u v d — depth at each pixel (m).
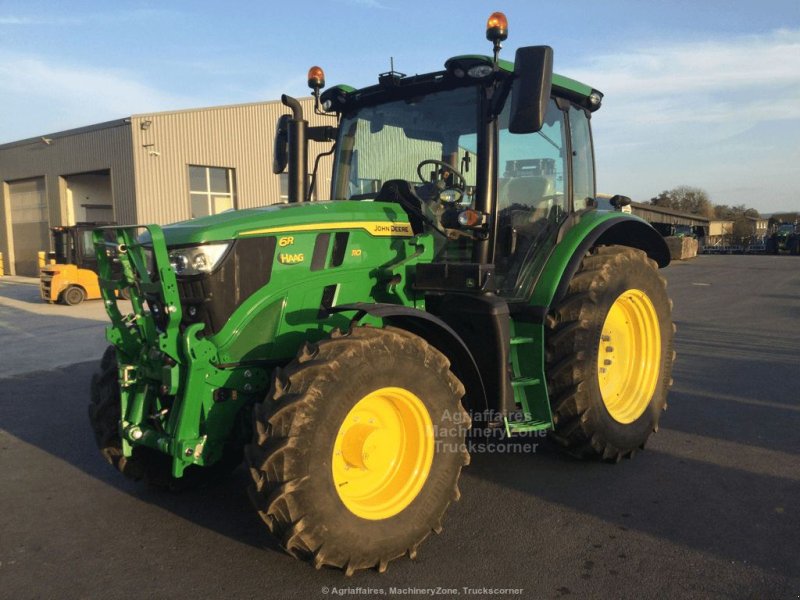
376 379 2.96
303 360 2.88
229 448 3.34
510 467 4.35
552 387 4.14
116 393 3.76
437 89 4.15
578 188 4.88
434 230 3.93
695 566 3.04
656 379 4.73
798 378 6.76
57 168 22.98
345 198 4.68
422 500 3.14
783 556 3.12
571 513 3.63
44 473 4.42
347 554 2.88
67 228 15.48
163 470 3.87
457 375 3.68
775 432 5.01
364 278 3.64
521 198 4.29
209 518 3.67
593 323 4.10
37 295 17.92
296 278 3.38
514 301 4.02
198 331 3.08
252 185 22.05
